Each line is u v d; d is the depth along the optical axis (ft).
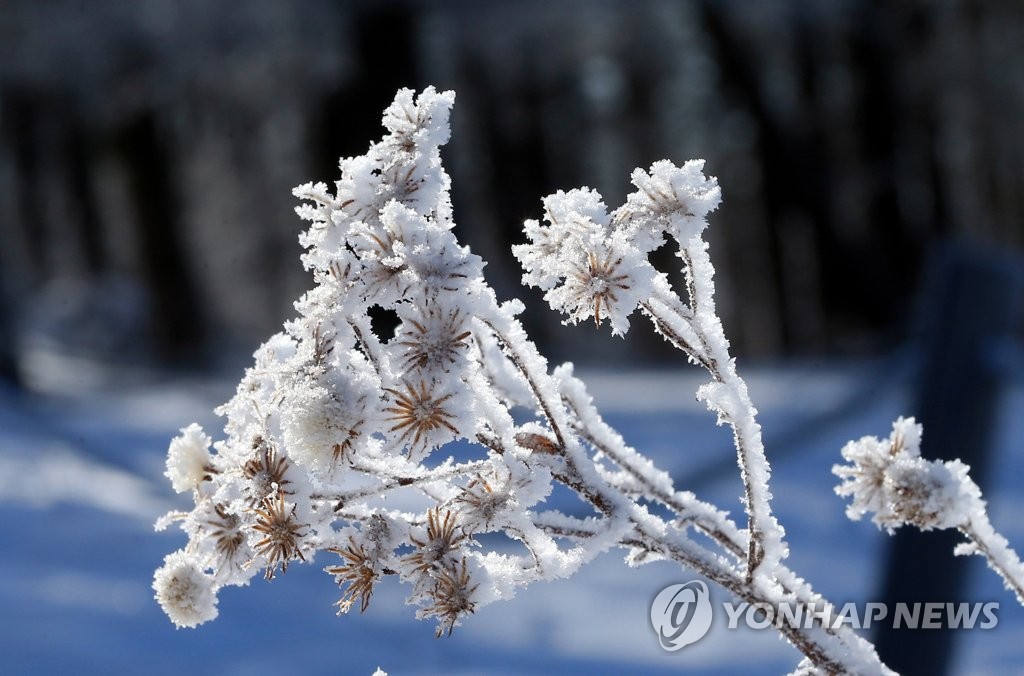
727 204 100.58
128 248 109.09
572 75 84.74
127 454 26.66
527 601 16.21
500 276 72.84
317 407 3.88
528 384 4.50
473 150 87.86
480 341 4.79
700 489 14.26
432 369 4.01
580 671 13.10
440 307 4.05
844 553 18.06
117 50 64.44
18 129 83.46
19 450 26.37
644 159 96.22
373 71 63.98
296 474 4.09
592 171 98.48
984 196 83.20
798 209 68.69
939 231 77.92
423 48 65.87
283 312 108.78
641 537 4.60
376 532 4.17
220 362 59.72
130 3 62.34
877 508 4.83
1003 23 69.87
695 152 96.12
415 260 4.04
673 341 4.59
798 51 72.13
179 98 69.56
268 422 4.18
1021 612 13.73
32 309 67.62
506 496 4.15
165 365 58.65
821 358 46.32
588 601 15.97
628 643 14.35
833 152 76.38
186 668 13.57
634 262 4.20
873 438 4.91
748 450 4.58
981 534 4.99
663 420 33.19
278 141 86.58
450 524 4.13
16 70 65.98
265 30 62.80
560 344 68.95
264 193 99.91
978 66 70.28
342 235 4.29
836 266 67.05
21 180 95.91
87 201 97.25
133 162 83.25
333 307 4.12
